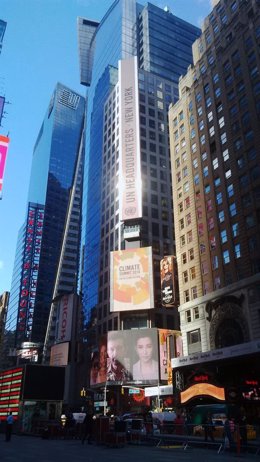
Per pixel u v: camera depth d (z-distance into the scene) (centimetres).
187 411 4531
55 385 4184
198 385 4459
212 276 6212
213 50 7650
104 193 11756
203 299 6188
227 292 5722
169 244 9931
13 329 18688
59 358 10700
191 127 7725
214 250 6309
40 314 18188
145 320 8531
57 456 1998
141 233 9638
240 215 5894
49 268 19650
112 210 10894
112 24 17550
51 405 4134
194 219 6994
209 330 5909
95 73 17875
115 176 11212
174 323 8712
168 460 1827
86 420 2906
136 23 16500
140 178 10056
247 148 6072
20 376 4184
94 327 9944
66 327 11106
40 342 17025
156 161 10888
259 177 5697
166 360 7738
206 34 8144
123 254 8944
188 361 5400
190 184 7356
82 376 9781
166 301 7594
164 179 10781
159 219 10144
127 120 10925
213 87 7300
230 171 6350
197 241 6769
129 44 15900
